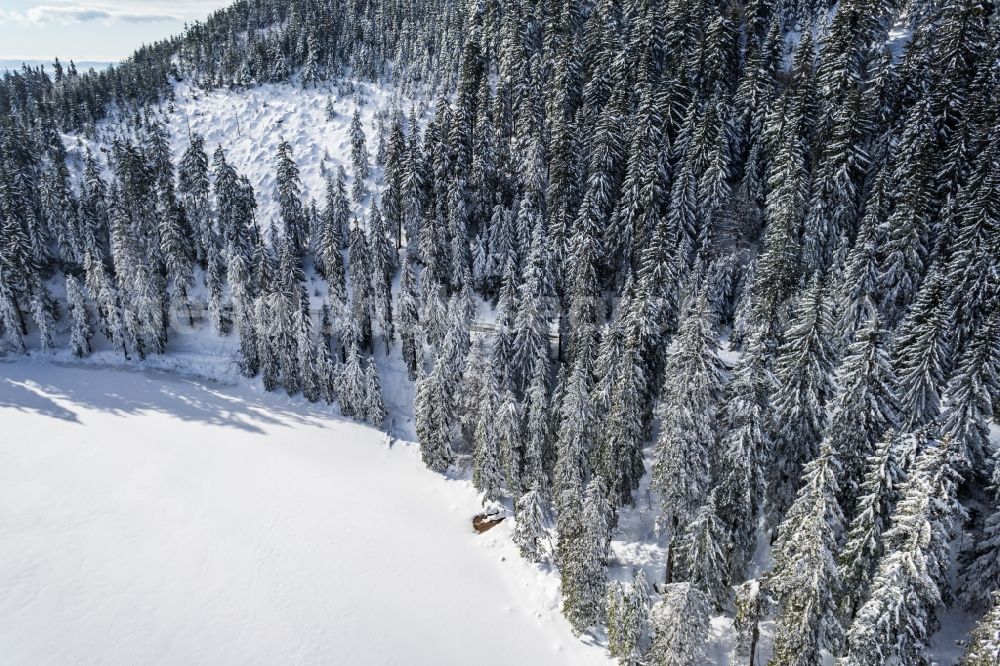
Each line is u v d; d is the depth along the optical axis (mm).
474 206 73812
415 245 75000
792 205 52438
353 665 35156
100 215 80938
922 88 60719
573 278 58938
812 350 31812
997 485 29625
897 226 48562
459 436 54594
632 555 39125
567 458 38562
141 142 105875
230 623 38281
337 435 58656
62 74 150500
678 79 69562
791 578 23719
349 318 62906
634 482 40312
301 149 103812
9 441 57812
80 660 35906
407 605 39031
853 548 26219
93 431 59688
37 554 43938
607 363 41188
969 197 48562
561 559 36344
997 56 58156
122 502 49625
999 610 20703
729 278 57250
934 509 22109
